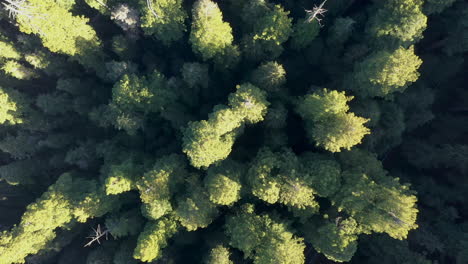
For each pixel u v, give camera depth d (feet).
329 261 139.74
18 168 152.15
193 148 111.04
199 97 142.82
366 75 111.86
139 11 137.80
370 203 105.81
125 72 140.56
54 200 130.62
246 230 111.04
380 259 119.55
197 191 119.24
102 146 143.23
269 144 123.44
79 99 152.46
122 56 151.53
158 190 118.32
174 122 136.67
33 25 128.26
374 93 115.65
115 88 131.23
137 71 145.79
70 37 137.90
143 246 111.65
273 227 110.22
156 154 141.59
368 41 127.03
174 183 124.36
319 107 108.06
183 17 135.44
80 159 147.23
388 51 120.57
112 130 156.76
